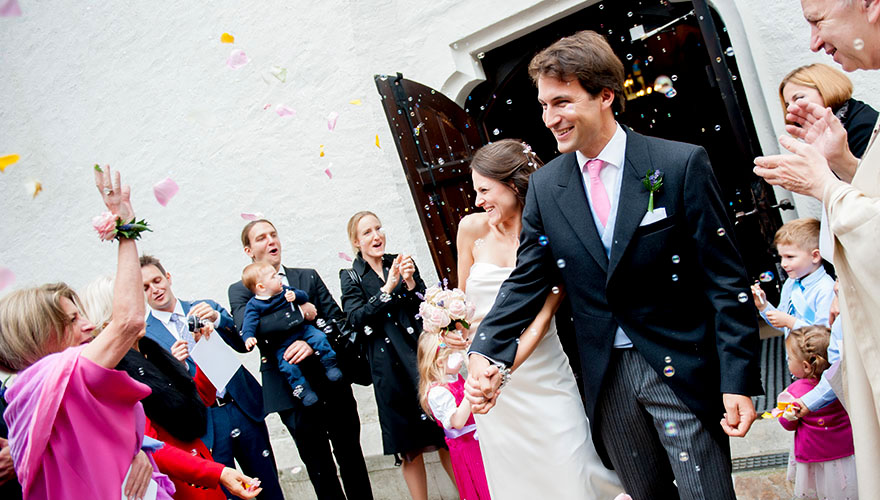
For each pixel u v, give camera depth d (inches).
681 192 80.2
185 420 117.0
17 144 257.6
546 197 89.7
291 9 193.6
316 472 152.5
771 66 144.3
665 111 270.7
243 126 207.0
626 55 256.2
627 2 177.3
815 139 76.9
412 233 183.8
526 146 107.1
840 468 99.1
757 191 145.9
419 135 165.9
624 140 84.6
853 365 69.7
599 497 98.0
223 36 130.6
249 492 103.7
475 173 104.6
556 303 95.8
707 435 82.0
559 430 97.5
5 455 85.0
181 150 219.8
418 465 151.4
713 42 139.6
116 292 80.7
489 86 190.9
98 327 119.6
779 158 70.3
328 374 151.6
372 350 151.1
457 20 177.0
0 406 94.6
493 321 91.4
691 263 82.2
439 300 104.7
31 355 85.6
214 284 218.4
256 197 207.8
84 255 249.0
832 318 101.7
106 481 77.9
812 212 144.5
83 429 77.9
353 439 157.9
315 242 199.3
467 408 112.0
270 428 211.0
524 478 100.7
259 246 167.3
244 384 151.6
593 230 85.4
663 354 82.6
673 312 83.0
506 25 171.6
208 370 138.2
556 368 99.7
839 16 65.9
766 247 150.6
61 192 250.1
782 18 141.0
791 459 111.9
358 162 189.5
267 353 153.6
